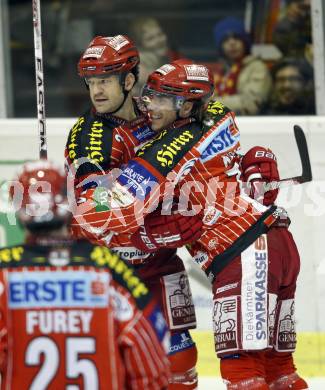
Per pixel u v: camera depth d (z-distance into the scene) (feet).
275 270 32.40
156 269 34.73
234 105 54.85
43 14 61.41
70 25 61.67
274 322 33.35
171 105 31.89
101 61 32.63
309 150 40.68
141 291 23.91
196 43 60.75
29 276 23.59
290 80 54.54
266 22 56.90
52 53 61.11
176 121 32.14
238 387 31.91
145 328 23.73
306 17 56.18
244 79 54.85
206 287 40.91
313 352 40.73
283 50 55.93
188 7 61.21
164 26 61.67
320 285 40.81
